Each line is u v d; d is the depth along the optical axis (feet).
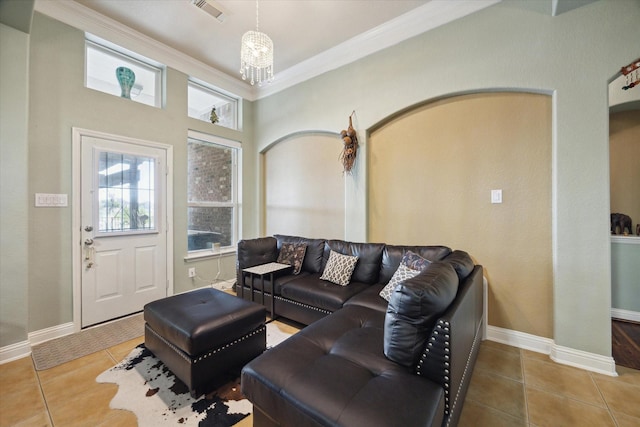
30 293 7.92
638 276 9.51
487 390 5.90
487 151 8.24
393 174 10.01
